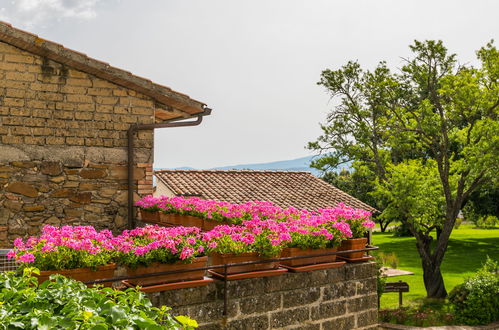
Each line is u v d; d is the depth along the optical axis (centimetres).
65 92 811
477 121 2150
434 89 2330
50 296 277
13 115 777
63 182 805
